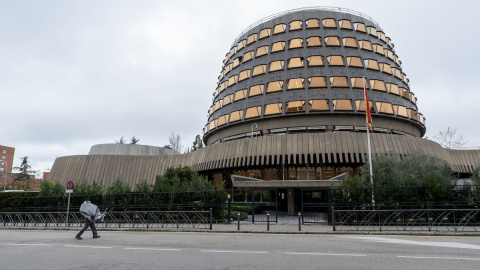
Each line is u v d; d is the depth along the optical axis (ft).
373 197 65.10
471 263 25.91
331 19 164.96
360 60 149.79
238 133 151.84
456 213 57.98
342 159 116.98
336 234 51.80
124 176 157.69
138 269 24.56
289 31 165.48
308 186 95.40
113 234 53.06
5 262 27.96
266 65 158.20
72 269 24.89
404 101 153.99
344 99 136.46
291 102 139.23
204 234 52.31
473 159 146.00
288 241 41.34
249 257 29.17
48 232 58.59
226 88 174.19
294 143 123.54
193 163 152.66
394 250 32.86
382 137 121.80
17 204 85.56
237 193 87.35
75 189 85.05
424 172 89.40
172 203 73.87
